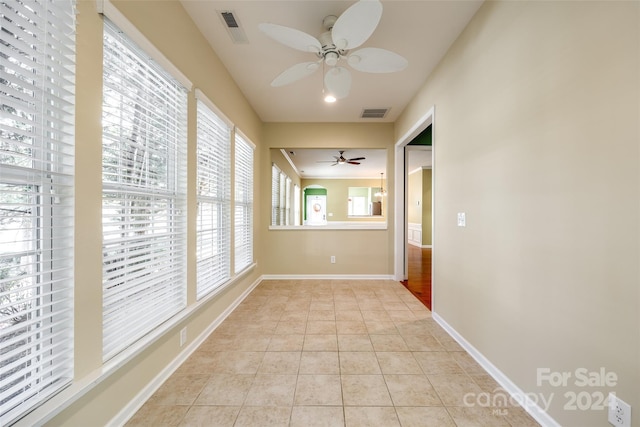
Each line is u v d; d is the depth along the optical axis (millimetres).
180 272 1944
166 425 1380
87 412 1180
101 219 1254
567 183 1240
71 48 1104
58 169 1097
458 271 2254
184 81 1903
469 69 2070
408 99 3463
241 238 3396
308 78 2930
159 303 1723
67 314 1113
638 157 960
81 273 1154
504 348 1683
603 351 1081
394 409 1499
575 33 1191
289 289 3832
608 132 1057
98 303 1239
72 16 1088
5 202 928
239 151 3318
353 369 1876
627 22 990
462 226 2189
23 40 945
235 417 1435
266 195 4410
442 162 2549
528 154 1478
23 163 1001
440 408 1507
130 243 1509
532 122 1448
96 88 1216
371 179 10133
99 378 1190
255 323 2648
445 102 2486
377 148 4430
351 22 1523
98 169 1235
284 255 4445
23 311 947
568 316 1237
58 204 1087
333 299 3395
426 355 2062
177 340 1895
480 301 1942
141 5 1488
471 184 2053
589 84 1130
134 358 1467
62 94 1089
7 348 968
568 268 1237
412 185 8859
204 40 2254
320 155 6512
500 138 1715
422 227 8023
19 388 934
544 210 1372
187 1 1864
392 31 2172
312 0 1851
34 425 932
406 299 3404
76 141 1125
